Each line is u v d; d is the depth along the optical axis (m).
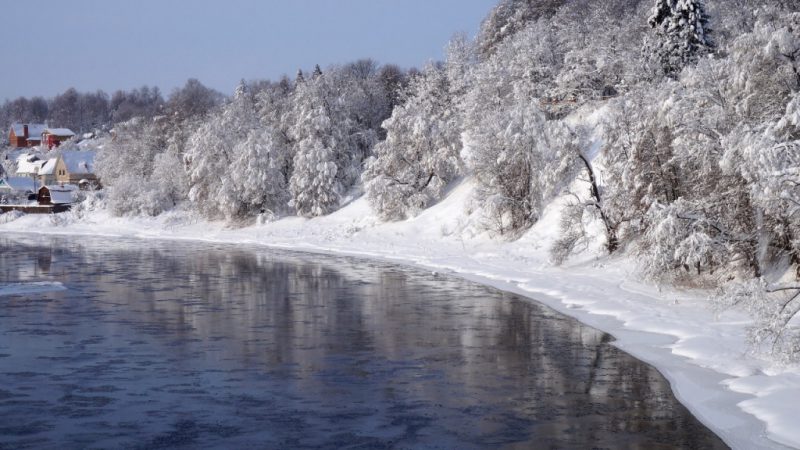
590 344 27.25
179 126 109.56
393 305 35.97
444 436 18.05
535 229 53.62
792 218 28.53
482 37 93.75
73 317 33.38
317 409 20.17
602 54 60.91
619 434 18.00
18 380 23.12
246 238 74.94
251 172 81.81
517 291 39.66
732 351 24.45
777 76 32.72
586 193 51.19
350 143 84.88
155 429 18.75
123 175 110.00
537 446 17.31
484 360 25.25
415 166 70.75
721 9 60.84
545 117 58.59
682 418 19.02
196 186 89.81
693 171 36.16
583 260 44.97
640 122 40.06
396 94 101.25
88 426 18.98
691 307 32.12
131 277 47.28
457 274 47.00
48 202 120.94
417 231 64.38
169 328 30.81
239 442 17.83
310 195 78.88
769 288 22.94
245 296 39.22
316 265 53.06
